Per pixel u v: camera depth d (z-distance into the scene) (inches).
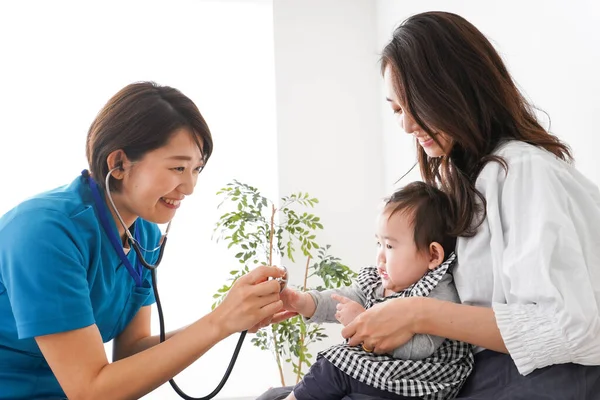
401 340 45.4
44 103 118.9
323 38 123.6
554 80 70.1
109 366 48.7
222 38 126.4
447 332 43.9
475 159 48.4
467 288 46.4
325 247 120.8
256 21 126.8
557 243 41.9
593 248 44.3
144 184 52.2
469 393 45.6
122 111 51.6
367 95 124.1
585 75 64.6
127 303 59.8
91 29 121.6
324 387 48.1
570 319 40.1
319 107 122.6
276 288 50.5
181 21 125.0
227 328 49.2
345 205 122.2
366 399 45.3
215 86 125.9
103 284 54.7
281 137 121.0
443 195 51.9
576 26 65.7
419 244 50.8
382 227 52.4
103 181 53.0
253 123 126.3
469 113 47.4
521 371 41.6
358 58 124.4
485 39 49.4
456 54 47.7
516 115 48.5
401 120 51.2
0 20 118.4
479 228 46.4
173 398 120.0
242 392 121.6
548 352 41.0
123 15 123.0
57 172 118.2
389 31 118.2
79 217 51.9
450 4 95.3
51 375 54.6
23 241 49.0
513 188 44.6
